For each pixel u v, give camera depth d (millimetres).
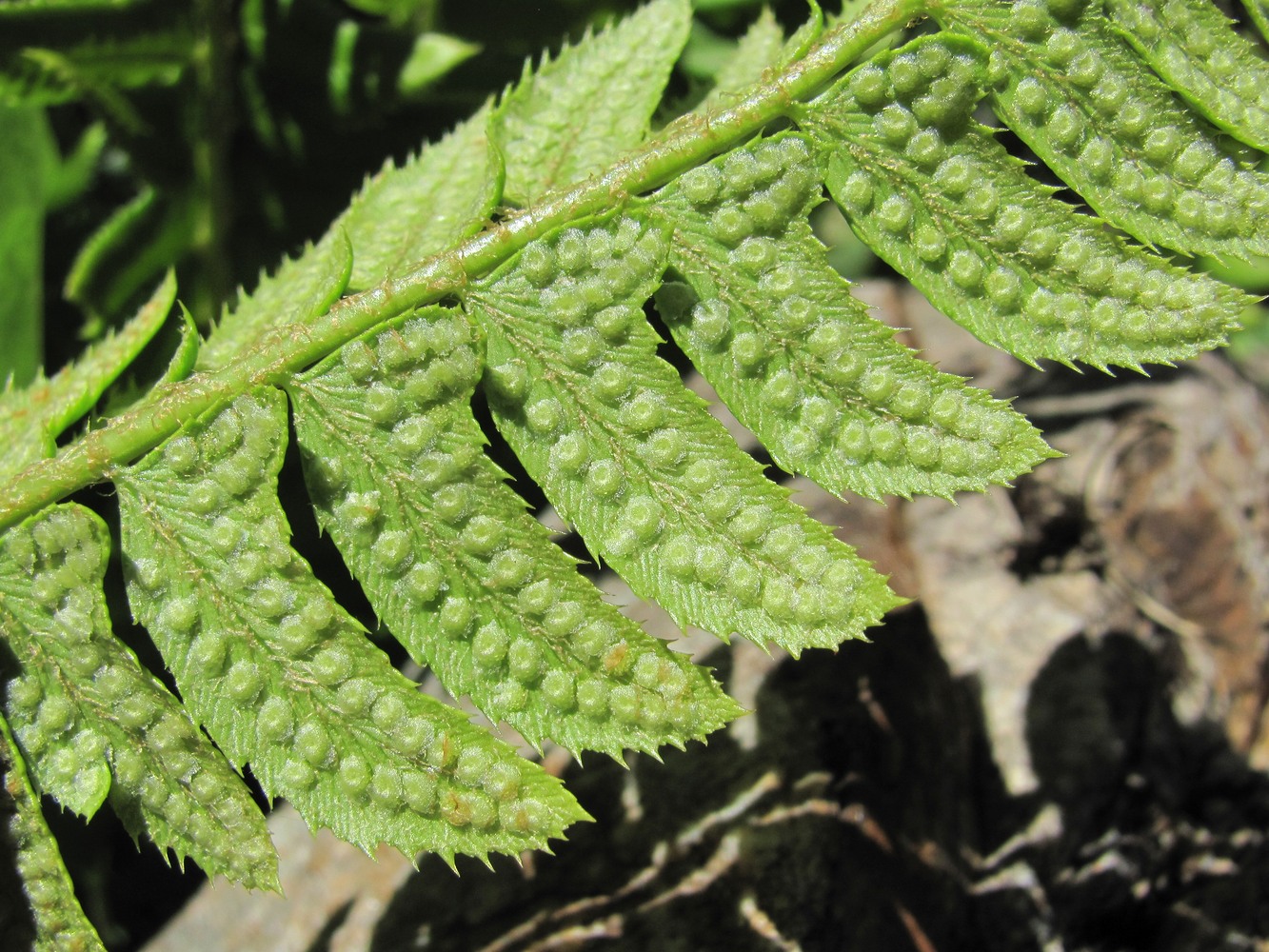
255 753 68
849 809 85
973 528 108
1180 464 111
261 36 93
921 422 68
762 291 69
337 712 68
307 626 68
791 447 69
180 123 94
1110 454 112
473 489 68
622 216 69
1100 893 95
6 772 69
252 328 77
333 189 98
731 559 68
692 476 68
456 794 68
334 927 87
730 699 68
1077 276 69
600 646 68
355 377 68
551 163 76
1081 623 102
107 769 69
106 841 94
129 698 69
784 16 96
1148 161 70
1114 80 69
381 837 68
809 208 69
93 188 107
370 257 77
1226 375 124
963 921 91
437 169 79
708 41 97
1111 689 100
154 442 69
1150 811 98
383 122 96
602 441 69
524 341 69
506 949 83
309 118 96
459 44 95
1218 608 109
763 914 82
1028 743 98
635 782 87
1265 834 102
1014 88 69
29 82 89
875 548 103
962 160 69
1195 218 69
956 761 94
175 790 69
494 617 69
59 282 104
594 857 85
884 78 69
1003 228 69
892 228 70
